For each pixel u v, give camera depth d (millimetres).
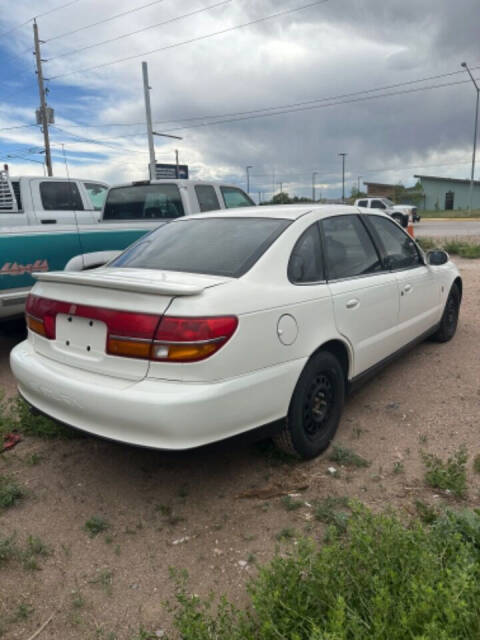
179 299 2756
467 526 2551
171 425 2664
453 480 3137
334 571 2123
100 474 3486
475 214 46625
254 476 3414
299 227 3658
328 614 1947
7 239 5277
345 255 3998
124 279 3014
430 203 62719
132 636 2238
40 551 2748
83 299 3033
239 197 8562
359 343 3920
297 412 3295
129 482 3389
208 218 4105
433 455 3383
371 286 4047
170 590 2486
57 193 9258
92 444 3881
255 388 2939
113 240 6434
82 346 3062
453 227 31484
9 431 3951
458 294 6160
